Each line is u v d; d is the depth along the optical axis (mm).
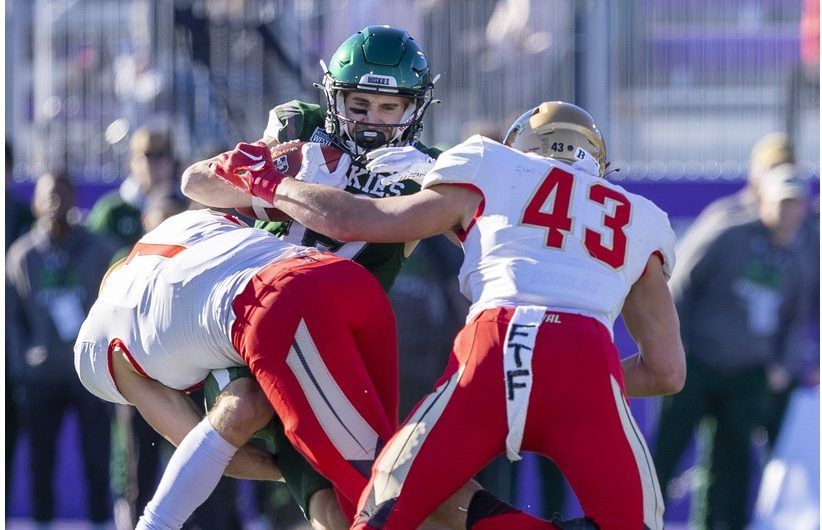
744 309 24062
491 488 23703
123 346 13688
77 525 26609
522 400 11867
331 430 12633
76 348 14219
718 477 24359
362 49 13969
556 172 12789
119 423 25500
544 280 12297
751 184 24891
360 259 14305
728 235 24109
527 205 12562
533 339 12000
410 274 22234
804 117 26922
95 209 26141
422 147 14414
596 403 11961
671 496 25000
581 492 11867
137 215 25031
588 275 12391
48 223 24797
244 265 13180
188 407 13938
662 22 26922
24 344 25078
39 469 25047
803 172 26750
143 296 13547
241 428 13039
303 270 12914
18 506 26234
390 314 13453
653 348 13227
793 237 24250
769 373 24188
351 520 12930
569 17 26891
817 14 26641
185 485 13000
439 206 12688
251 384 13164
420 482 11883
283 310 12695
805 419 25625
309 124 14352
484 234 12562
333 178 13781
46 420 24938
